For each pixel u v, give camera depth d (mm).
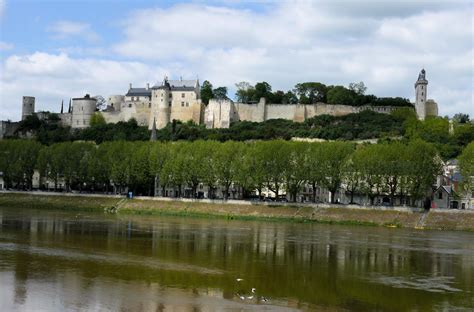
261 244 119625
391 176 191500
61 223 151250
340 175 196750
